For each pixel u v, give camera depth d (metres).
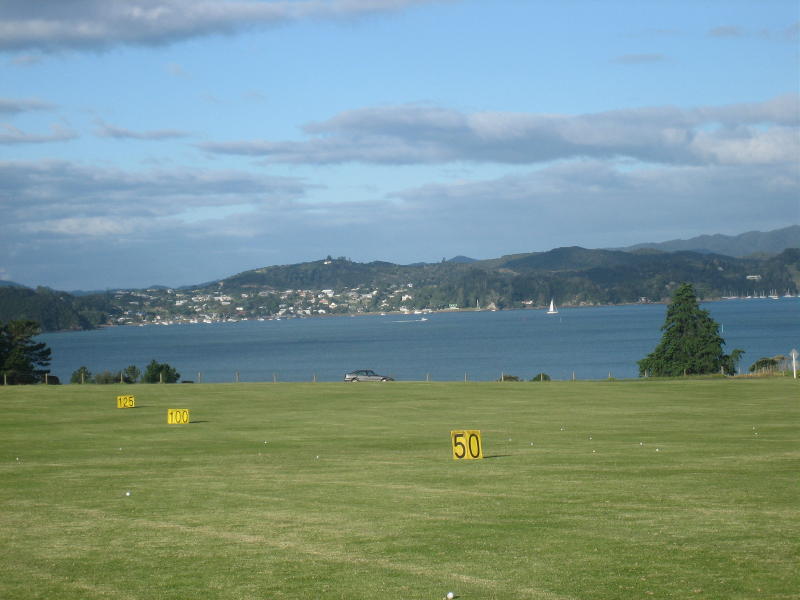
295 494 22.31
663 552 15.55
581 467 26.52
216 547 16.61
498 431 38.66
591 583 13.73
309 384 76.12
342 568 14.91
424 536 17.16
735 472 24.98
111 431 41.09
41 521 19.42
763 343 196.50
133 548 16.66
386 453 31.53
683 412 46.53
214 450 33.28
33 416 49.25
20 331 110.94
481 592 13.38
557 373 143.88
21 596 13.64
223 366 185.88
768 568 14.42
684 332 106.75
